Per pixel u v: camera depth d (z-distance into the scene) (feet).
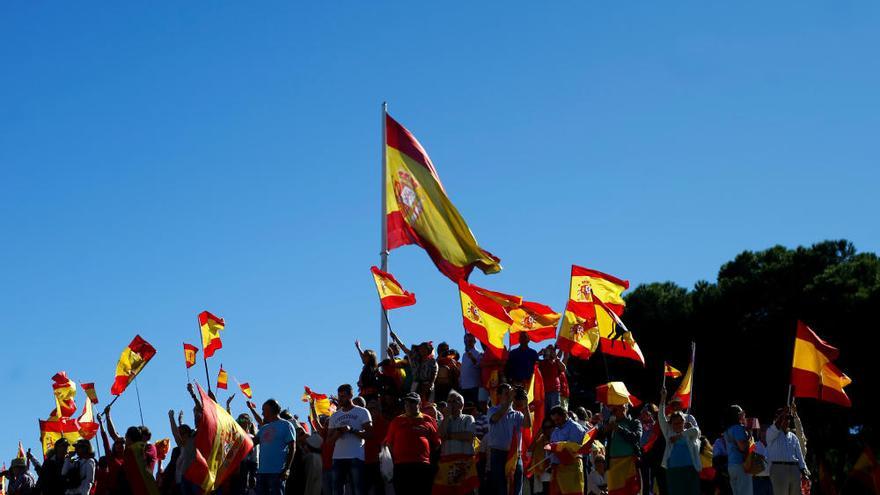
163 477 75.82
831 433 149.79
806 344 74.79
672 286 175.73
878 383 148.15
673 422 68.39
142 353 84.84
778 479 70.28
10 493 82.94
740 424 72.28
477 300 84.84
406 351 87.40
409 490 67.67
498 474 69.77
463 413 78.33
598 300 83.20
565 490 68.80
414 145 100.48
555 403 86.89
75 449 74.64
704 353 163.12
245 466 74.79
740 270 173.99
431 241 98.53
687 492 67.10
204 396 69.67
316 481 75.56
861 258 161.79
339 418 70.13
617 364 167.53
